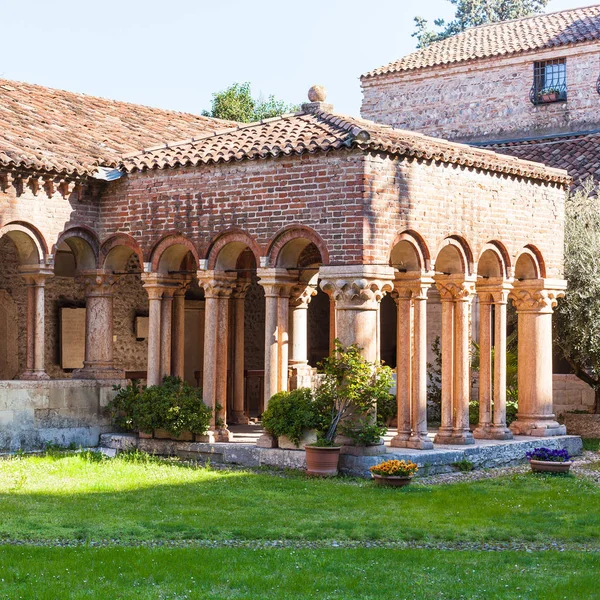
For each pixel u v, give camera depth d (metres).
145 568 11.26
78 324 23.95
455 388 20.52
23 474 17.33
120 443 20.78
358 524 13.80
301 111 20.88
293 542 12.92
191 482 16.91
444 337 20.41
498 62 33.78
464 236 20.08
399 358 19.61
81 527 13.33
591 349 23.91
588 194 26.12
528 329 22.34
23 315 22.86
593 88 32.19
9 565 11.30
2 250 22.69
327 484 16.94
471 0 55.88
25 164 19.56
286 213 19.02
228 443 19.75
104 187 21.42
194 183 20.23
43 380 20.41
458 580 11.10
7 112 22.12
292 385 23.34
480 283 21.42
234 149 19.67
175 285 21.12
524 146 31.06
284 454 18.70
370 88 36.44
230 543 12.80
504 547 12.91
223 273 20.17
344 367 18.20
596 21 33.62
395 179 18.61
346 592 10.58
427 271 19.30
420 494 16.16
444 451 19.00
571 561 12.02
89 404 21.05
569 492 16.50
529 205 21.86
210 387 20.12
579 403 25.72
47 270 20.48
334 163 18.42
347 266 18.19
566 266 24.23
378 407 23.16
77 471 17.78
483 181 20.59
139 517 14.00
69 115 23.42
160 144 22.12
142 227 20.92
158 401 20.22
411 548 12.67
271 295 19.34
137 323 25.19
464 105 34.47
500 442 20.67
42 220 20.34
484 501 15.59
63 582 10.68
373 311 18.28
